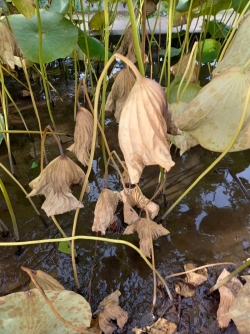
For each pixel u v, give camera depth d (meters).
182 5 1.23
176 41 2.03
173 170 1.01
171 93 0.86
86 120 0.61
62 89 1.51
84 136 0.62
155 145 0.39
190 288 0.68
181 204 0.89
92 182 0.96
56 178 0.55
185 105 0.78
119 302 0.66
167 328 0.61
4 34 0.79
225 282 0.65
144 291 0.68
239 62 0.68
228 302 0.63
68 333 0.46
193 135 0.63
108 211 0.60
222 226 0.82
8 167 1.03
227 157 1.06
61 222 0.83
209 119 0.60
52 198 0.56
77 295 0.49
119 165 1.02
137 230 0.72
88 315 0.48
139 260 0.74
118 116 0.76
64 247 0.76
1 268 0.72
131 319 0.63
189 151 1.09
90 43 1.12
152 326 0.62
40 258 0.75
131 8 0.43
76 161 1.04
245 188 0.93
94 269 0.72
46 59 0.82
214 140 0.63
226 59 0.71
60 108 1.36
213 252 0.76
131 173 0.40
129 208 0.70
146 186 0.96
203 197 0.91
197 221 0.84
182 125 0.60
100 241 0.78
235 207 0.87
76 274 0.66
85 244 0.78
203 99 0.58
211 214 0.85
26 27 0.85
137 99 0.38
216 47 1.40
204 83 1.52
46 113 1.33
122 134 0.39
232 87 0.57
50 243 0.78
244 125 0.60
